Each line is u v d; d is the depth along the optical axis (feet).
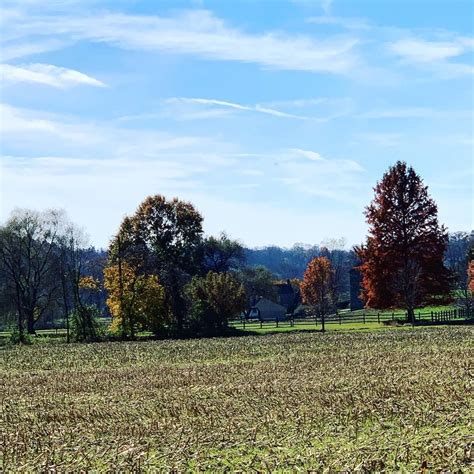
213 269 341.41
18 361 174.40
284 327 275.59
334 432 62.28
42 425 76.18
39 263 310.86
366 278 243.81
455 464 46.93
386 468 47.14
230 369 127.54
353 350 155.74
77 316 265.95
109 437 66.03
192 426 68.49
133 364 152.25
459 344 157.79
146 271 282.77
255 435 61.67
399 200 238.27
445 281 239.91
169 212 294.66
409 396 79.10
